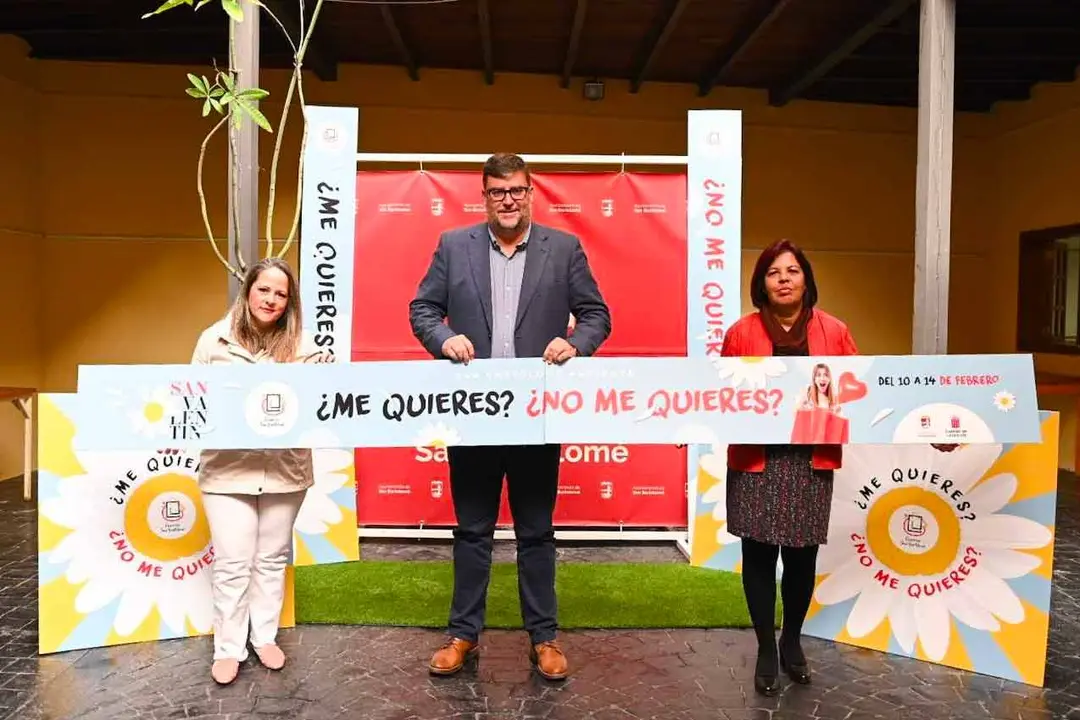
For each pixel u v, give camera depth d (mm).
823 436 2277
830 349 2365
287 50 5641
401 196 3918
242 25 2904
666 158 3748
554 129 6328
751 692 2389
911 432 2287
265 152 6086
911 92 6469
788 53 5715
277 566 2553
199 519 2756
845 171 6680
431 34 5535
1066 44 5457
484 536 2475
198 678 2443
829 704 2320
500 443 2289
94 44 5668
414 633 2803
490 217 2348
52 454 2629
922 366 2289
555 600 2504
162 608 2729
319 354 2572
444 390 2295
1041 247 6328
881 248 6742
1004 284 6676
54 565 2621
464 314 2391
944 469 2631
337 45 5777
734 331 2434
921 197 2969
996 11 4992
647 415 2291
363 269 3918
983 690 2412
